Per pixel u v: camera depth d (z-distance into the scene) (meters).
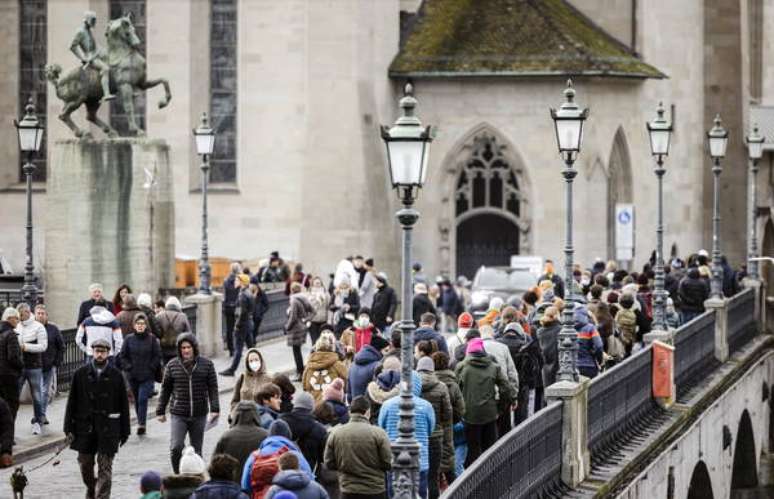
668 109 98.88
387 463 33.62
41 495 40.53
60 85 68.81
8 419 35.34
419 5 96.81
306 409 35.56
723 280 76.62
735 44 104.94
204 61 94.06
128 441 47.56
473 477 31.86
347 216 91.19
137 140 68.56
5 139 94.38
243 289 61.41
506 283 80.12
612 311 55.94
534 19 94.81
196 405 40.81
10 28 94.31
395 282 93.88
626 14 97.69
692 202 102.31
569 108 45.09
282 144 93.44
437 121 93.56
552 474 39.81
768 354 77.00
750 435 71.12
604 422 45.47
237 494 29.06
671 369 54.25
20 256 93.81
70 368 56.16
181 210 93.81
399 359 39.59
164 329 52.88
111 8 94.19
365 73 91.25
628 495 42.31
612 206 94.50
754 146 80.50
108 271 68.31
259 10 93.38
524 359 46.53
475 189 94.00
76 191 68.19
